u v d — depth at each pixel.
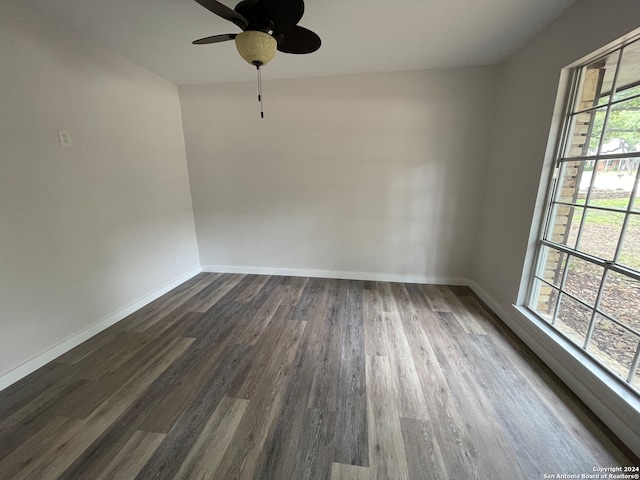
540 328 2.00
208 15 1.86
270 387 1.73
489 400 1.62
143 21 1.93
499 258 2.64
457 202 3.13
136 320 2.56
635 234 1.43
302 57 2.55
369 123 3.08
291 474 1.22
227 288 3.28
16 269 1.78
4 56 1.66
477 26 2.01
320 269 3.60
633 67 1.47
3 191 1.69
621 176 1.51
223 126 3.33
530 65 2.21
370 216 3.33
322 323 2.49
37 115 1.85
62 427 1.45
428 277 3.39
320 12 1.83
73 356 2.04
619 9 1.43
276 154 3.32
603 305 1.60
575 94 1.85
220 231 3.67
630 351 1.43
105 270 2.41
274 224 3.54
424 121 2.99
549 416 1.51
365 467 1.25
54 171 1.97
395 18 1.91
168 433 1.41
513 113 2.46
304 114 3.16
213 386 1.74
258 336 2.29
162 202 3.09
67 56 2.02
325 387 1.72
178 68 2.77
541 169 2.05
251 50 1.53
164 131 3.08
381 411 1.54
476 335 2.29
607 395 1.44
